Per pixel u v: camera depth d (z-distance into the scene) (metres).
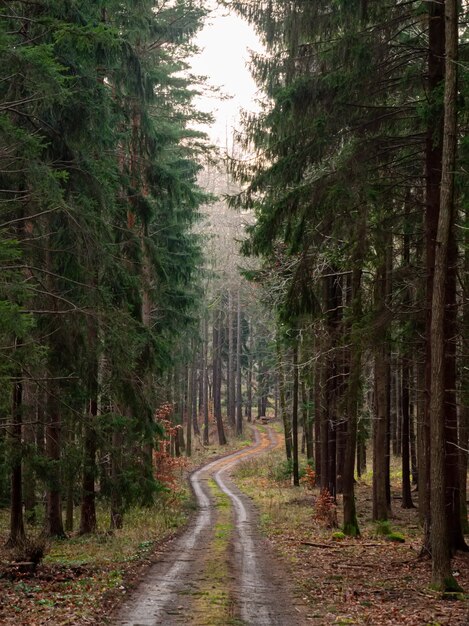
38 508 22.70
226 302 64.75
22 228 13.55
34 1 11.64
